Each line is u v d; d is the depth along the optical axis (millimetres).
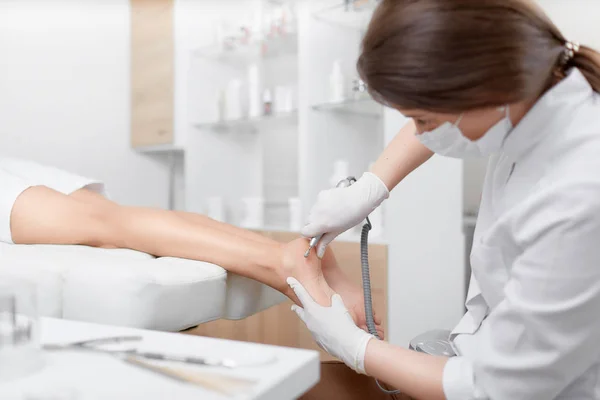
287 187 2826
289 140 2799
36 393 453
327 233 1022
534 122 721
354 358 814
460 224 1792
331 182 2201
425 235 1816
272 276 1019
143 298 848
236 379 491
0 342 500
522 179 751
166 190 3355
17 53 2756
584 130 697
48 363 533
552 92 721
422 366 758
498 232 745
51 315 885
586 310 636
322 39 2230
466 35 615
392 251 1818
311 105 2203
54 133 2891
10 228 1123
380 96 694
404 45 641
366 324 1035
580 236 628
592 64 760
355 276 1890
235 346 577
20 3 2766
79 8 2971
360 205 1007
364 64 692
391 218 1818
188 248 1042
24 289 525
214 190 2938
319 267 1021
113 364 530
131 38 3127
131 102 3152
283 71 2816
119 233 1091
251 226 2471
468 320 870
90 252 1027
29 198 1130
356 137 2379
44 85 2854
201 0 2881
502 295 780
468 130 719
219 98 2840
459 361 750
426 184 1805
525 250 692
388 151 1083
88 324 655
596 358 689
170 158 3320
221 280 977
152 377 500
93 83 3033
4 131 2725
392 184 1062
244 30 2629
